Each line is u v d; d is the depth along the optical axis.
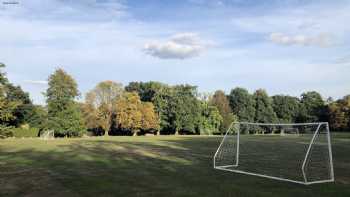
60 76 68.12
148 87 92.56
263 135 67.88
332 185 13.12
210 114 87.19
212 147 33.38
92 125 75.12
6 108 56.88
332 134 67.94
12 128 61.34
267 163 20.56
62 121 66.56
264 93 103.62
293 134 57.78
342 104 88.06
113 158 22.55
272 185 13.06
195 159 22.08
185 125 81.50
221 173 16.03
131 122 74.88
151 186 12.69
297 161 21.78
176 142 42.44
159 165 18.88
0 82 55.72
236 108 102.00
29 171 16.44
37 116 68.69
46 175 15.20
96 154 25.41
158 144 38.03
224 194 11.41
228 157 23.95
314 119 99.38
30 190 11.93
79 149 30.31
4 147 32.75
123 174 15.54
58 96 67.94
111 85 76.19
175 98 80.94
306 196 11.21
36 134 67.88
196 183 13.35
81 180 13.91
